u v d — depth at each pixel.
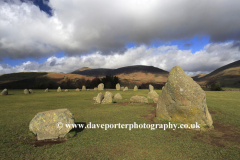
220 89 37.84
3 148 4.64
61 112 5.79
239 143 5.21
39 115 5.61
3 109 11.66
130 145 4.94
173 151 4.55
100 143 5.07
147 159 4.07
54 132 5.44
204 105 6.98
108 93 15.87
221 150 4.64
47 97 21.05
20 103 14.98
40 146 4.84
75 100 17.70
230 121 8.10
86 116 9.23
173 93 7.68
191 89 7.16
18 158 4.07
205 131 6.41
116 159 4.04
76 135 5.84
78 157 4.12
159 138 5.57
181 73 7.80
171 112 7.71
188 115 7.09
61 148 4.66
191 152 4.50
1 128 6.68
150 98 19.91
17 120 8.20
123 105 13.92
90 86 60.47
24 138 5.50
